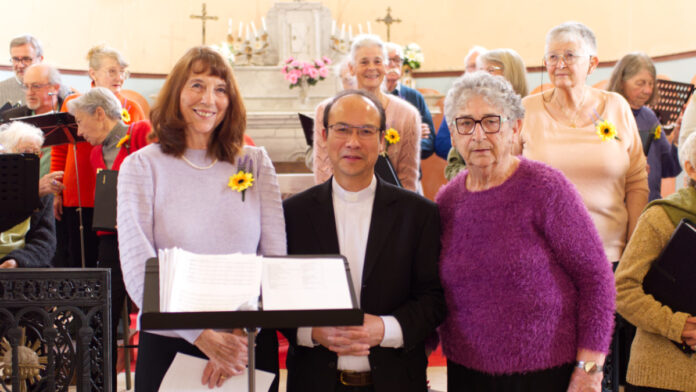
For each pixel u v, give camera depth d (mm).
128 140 3523
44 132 3740
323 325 1724
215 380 2051
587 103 3271
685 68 6340
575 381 2074
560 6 7336
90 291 2434
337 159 2227
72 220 4086
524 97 3678
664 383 2436
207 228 2178
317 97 6203
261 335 2262
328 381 2156
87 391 2420
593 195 3141
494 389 2127
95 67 4605
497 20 7676
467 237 2172
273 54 6645
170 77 2229
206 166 2254
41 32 7105
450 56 7863
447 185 2363
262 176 2328
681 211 2471
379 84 3754
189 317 1662
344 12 8039
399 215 2252
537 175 2143
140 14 7668
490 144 2125
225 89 2246
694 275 2357
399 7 7988
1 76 6777
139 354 2209
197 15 7883
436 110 5914
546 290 2086
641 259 2482
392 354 2176
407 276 2234
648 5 6688
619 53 6988
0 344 2949
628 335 2963
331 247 2244
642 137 3545
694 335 2344
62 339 2494
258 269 1857
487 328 2107
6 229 2975
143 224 2133
